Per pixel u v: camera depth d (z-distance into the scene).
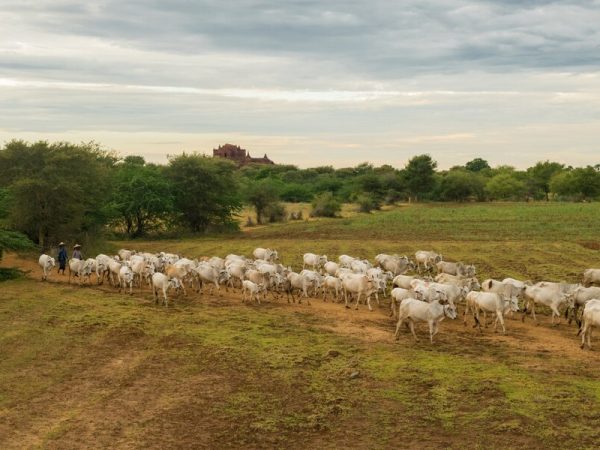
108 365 20.02
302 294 32.06
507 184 136.62
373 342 22.69
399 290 26.03
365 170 191.50
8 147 49.41
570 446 14.27
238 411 16.31
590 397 16.98
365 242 62.94
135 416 15.95
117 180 71.31
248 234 74.88
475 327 25.22
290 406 16.67
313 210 102.19
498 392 17.39
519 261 47.09
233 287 33.25
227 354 20.94
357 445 14.51
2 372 19.20
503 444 14.44
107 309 27.98
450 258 49.44
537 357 20.89
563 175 138.62
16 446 14.14
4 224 44.53
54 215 48.81
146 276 34.66
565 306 26.58
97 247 53.62
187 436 14.86
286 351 21.31
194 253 55.25
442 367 19.59
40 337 23.11
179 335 23.38
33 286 34.72
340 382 18.39
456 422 15.64
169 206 71.19
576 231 69.31
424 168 136.75
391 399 17.09
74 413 16.08
